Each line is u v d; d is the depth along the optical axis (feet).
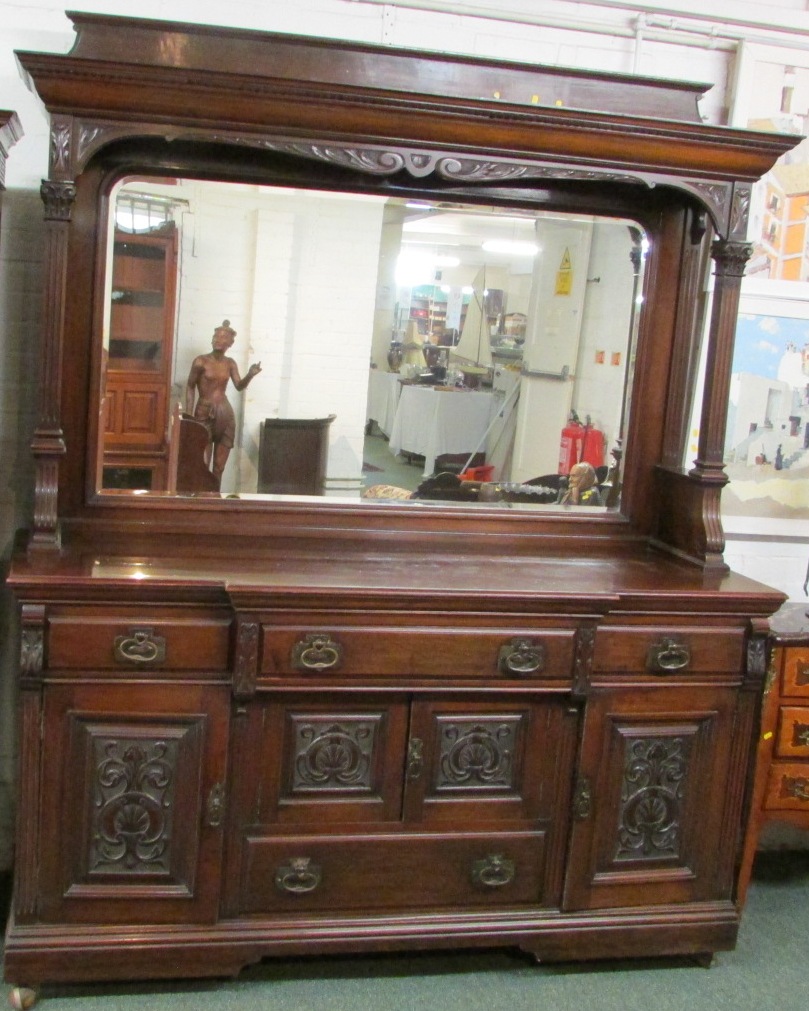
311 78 7.29
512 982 7.76
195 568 7.25
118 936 7.09
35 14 7.88
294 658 7.01
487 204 8.23
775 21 9.01
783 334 9.45
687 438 9.23
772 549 9.77
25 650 6.70
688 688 7.74
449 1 8.45
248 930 7.30
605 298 8.55
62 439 7.35
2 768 8.57
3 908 8.13
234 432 8.14
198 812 7.11
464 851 7.56
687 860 8.00
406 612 7.16
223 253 7.95
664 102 7.86
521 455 8.64
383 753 7.37
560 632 7.38
